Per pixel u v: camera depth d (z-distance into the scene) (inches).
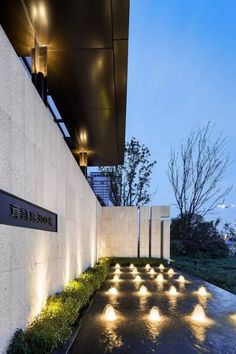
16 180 180.4
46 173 255.1
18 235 180.7
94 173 1227.2
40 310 226.7
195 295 402.3
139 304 343.9
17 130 183.3
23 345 159.6
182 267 759.1
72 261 383.6
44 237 245.8
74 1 261.4
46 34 304.7
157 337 228.1
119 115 505.0
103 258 804.6
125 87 415.2
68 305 238.4
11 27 294.2
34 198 218.1
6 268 159.9
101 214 882.1
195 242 1127.0
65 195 341.1
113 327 251.6
